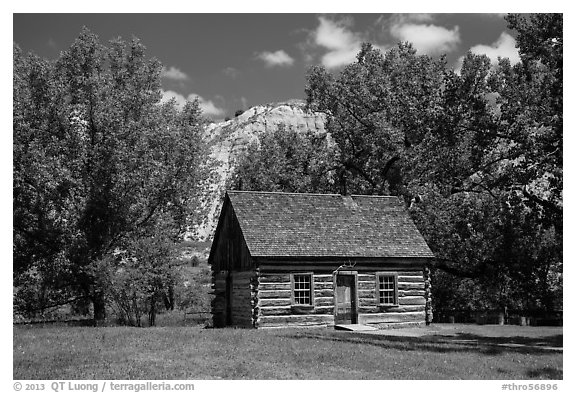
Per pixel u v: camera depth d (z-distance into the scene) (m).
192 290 38.34
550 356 20.06
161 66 42.94
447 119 39.00
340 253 31.16
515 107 35.88
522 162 36.53
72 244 35.06
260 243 30.47
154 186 39.50
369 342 22.94
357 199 35.56
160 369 16.80
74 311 40.66
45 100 37.06
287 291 30.28
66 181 35.66
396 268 32.44
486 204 41.47
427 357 19.20
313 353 19.45
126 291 33.31
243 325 30.80
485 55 38.47
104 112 37.09
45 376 15.91
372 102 48.28
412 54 48.78
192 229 48.19
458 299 46.88
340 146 50.44
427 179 44.88
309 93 51.31
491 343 24.11
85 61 38.72
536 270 39.97
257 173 55.56
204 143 51.41
